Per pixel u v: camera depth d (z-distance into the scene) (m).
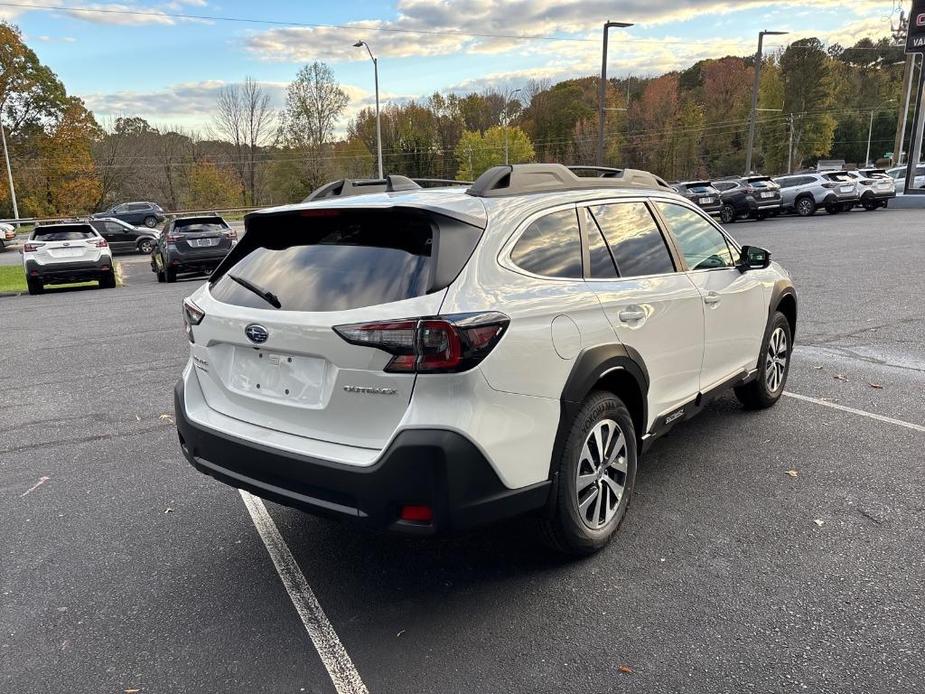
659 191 4.01
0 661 2.56
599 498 3.13
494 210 2.85
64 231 15.76
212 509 3.85
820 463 4.12
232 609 2.88
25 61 50.09
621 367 3.10
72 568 3.24
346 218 2.90
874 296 9.73
